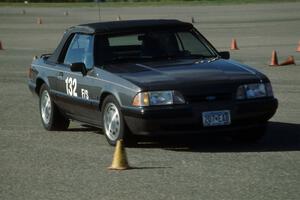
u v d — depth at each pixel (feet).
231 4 393.09
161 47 66.28
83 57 67.21
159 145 62.39
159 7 382.83
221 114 57.88
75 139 67.41
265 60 141.08
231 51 162.81
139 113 57.41
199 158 56.13
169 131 57.88
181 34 67.97
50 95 72.43
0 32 245.45
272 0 417.08
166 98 57.57
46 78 73.15
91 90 64.08
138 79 59.31
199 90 57.88
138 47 66.13
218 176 49.42
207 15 306.76
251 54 154.40
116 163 52.85
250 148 60.03
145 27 67.41
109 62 64.90
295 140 63.41
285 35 203.62
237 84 58.80
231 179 48.37
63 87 69.56
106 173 51.62
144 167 53.26
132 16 306.96
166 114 57.11
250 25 245.24
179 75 59.52
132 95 58.34
